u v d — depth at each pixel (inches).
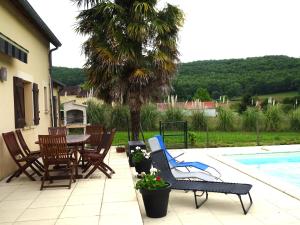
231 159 371.6
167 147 480.1
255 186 255.6
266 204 210.4
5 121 287.6
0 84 276.8
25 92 375.2
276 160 408.2
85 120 612.4
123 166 318.3
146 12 389.1
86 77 422.9
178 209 203.3
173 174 235.6
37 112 391.9
